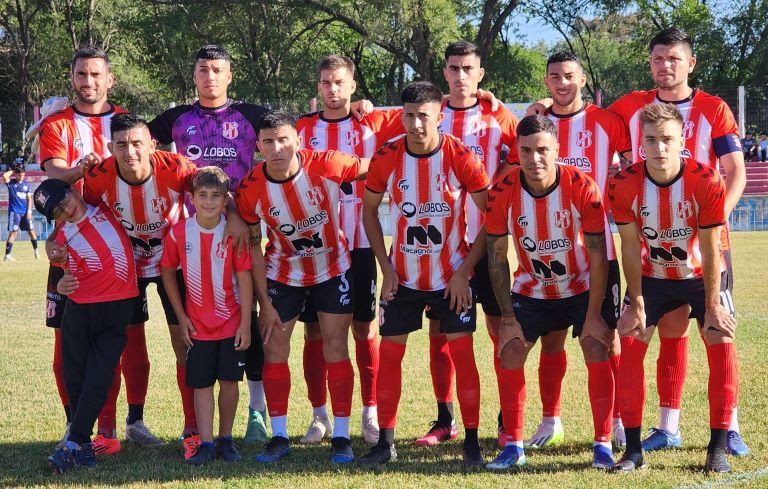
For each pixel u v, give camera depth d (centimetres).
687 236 469
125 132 488
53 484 449
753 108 3244
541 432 523
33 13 4159
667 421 507
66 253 492
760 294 1080
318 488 432
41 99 4425
